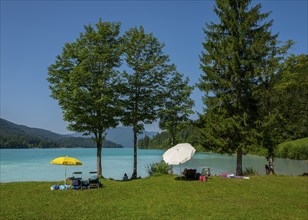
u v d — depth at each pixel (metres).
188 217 12.45
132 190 19.45
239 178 24.80
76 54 26.94
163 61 28.81
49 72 26.73
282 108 28.97
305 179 24.52
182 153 23.19
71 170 45.94
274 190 18.89
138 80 28.48
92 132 27.20
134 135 29.09
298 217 12.46
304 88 30.39
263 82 28.06
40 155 101.19
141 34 28.94
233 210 13.60
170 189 19.38
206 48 29.11
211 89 28.55
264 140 27.14
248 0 29.03
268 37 28.17
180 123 28.84
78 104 25.16
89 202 15.72
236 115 27.72
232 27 28.28
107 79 26.91
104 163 61.97
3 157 86.00
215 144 28.06
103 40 28.22
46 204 15.26
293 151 80.19
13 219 12.30
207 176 25.62
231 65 27.11
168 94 28.89
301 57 28.95
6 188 20.83
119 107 26.50
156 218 12.34
